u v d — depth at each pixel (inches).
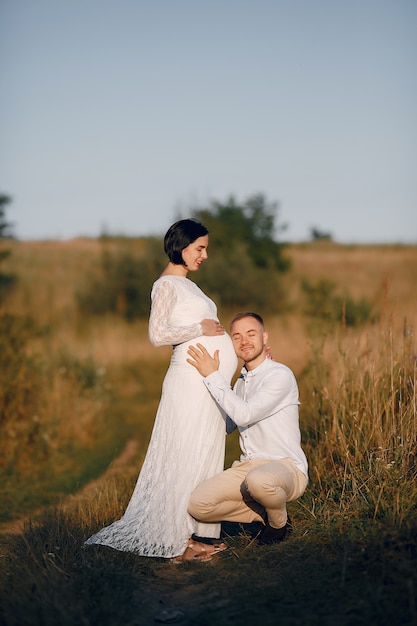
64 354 521.7
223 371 193.9
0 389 381.1
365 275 1263.5
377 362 257.9
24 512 279.3
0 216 1075.3
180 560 187.2
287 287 1071.0
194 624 148.6
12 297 1010.7
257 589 162.6
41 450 377.1
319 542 184.2
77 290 997.2
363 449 229.6
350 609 146.0
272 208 1140.5
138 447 403.2
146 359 677.3
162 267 975.0
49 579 164.4
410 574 152.7
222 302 983.0
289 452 190.1
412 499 191.6
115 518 220.4
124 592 163.0
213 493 185.9
